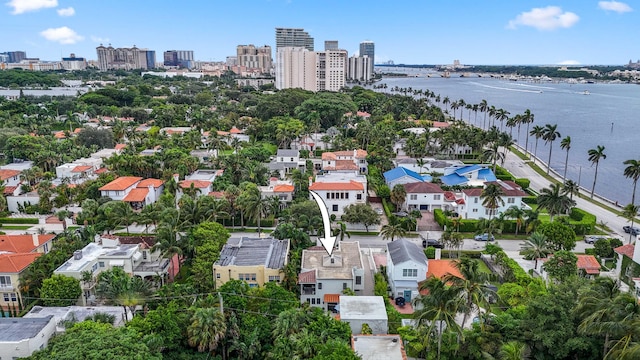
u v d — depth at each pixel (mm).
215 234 86375
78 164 150500
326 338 55031
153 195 128250
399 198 120188
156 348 54562
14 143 166250
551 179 162000
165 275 81938
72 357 46969
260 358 60031
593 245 102688
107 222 102750
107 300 70688
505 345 52375
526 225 106000
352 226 114188
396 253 81062
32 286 74438
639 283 73250
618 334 48281
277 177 145875
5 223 116125
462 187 136500
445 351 57781
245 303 64125
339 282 73938
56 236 93250
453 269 80000
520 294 70062
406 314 73562
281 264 78125
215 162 157750
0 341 53000
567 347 54906
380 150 167000
